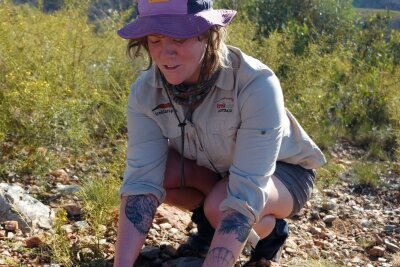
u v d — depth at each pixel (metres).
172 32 2.74
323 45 8.65
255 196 2.96
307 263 3.75
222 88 2.99
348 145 6.71
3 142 4.64
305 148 3.41
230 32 7.75
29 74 5.22
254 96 2.95
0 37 5.78
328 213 4.86
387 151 6.57
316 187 5.30
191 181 3.45
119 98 6.00
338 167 5.82
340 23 10.56
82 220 3.99
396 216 4.93
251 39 8.21
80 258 3.46
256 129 2.96
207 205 3.17
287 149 3.35
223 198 3.14
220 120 3.07
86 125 5.34
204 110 3.08
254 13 10.41
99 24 7.82
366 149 6.64
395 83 7.68
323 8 10.59
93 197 4.10
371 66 8.31
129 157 3.23
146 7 2.81
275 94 2.98
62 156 4.95
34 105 4.80
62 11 7.55
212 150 3.22
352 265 4.00
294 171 3.39
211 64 2.93
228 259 2.85
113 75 6.55
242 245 2.90
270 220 3.22
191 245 3.66
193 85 2.99
